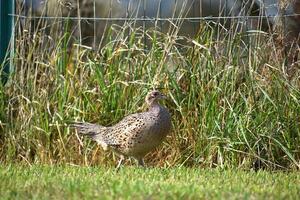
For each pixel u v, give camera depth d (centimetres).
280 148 1609
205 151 1617
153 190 1145
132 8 1939
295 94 1625
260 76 1630
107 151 1658
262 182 1318
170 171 1445
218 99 1625
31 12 1762
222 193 1127
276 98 1622
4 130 1684
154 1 1927
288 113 1622
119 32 1705
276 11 1836
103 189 1155
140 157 1579
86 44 1938
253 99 1616
